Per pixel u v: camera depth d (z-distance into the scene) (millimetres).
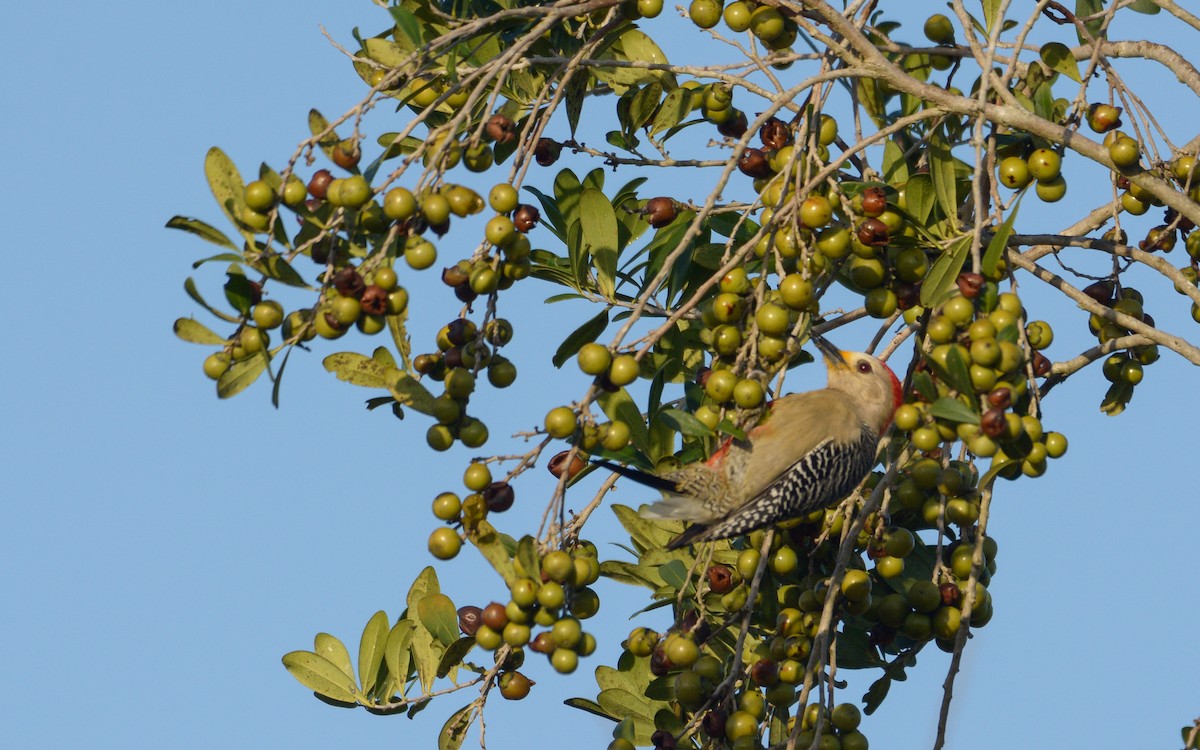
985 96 9602
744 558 11453
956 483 10977
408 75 10164
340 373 9414
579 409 9141
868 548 11383
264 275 9086
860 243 10031
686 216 12000
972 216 11297
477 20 9883
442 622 10883
